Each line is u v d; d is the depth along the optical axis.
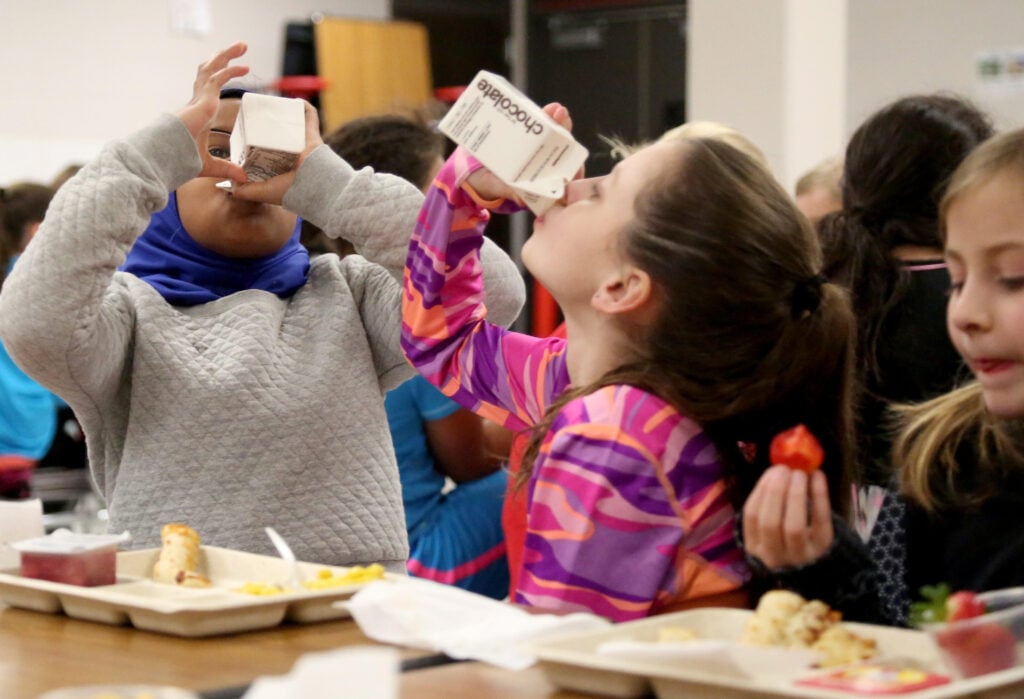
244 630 1.06
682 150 1.20
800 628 0.92
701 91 3.67
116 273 1.59
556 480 1.13
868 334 1.69
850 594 1.04
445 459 2.30
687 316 1.15
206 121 1.49
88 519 3.60
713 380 1.15
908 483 1.33
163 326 1.52
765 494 1.01
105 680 0.91
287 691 0.69
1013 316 1.00
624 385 1.15
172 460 1.47
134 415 1.51
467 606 1.02
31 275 1.41
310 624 1.10
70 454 3.86
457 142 1.28
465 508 2.31
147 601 1.05
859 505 1.40
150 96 5.35
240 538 1.46
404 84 5.85
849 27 5.09
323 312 1.59
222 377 1.49
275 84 5.55
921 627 0.94
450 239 1.42
